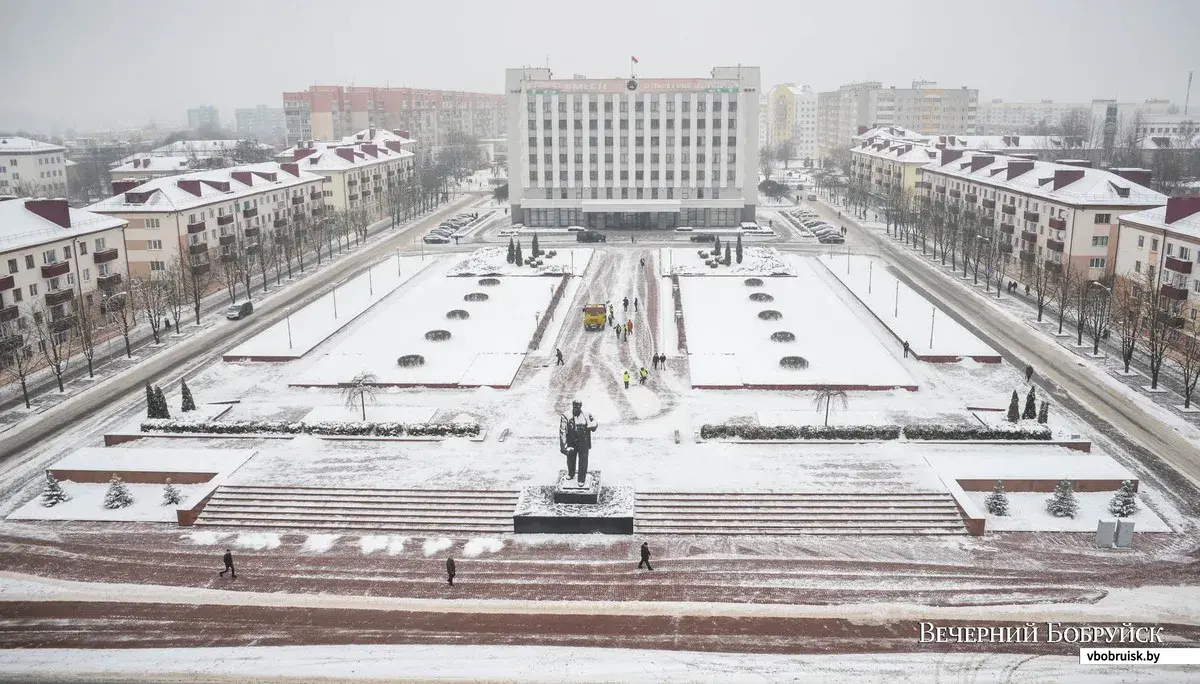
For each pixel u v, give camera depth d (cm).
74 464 5944
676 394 7394
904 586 4534
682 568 4750
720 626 4188
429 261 13688
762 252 13650
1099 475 5584
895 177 18725
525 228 16800
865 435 6209
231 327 9856
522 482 5659
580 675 3812
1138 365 8162
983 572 4666
